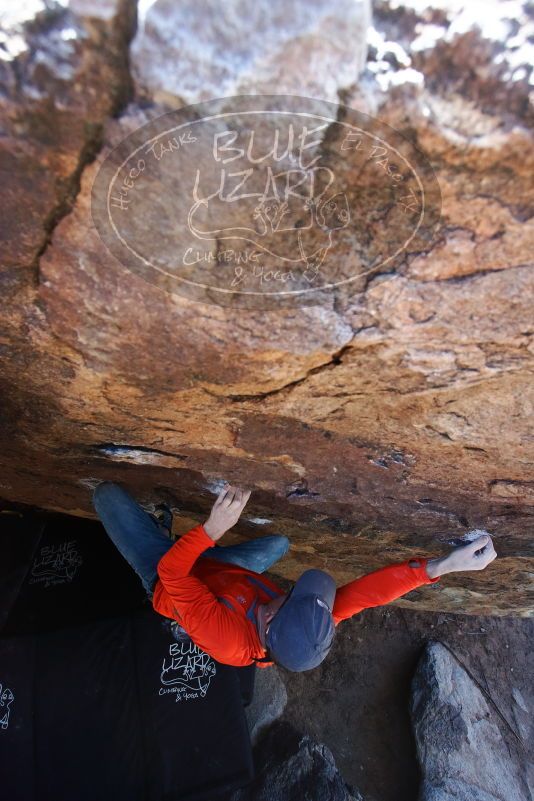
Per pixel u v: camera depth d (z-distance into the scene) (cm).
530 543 310
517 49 117
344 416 223
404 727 499
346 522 313
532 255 148
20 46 119
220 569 241
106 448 264
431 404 209
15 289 170
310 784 449
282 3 114
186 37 118
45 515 412
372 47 119
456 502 278
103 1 114
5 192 144
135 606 401
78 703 379
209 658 405
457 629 541
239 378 199
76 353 194
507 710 517
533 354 177
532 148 127
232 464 268
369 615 542
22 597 396
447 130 127
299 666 197
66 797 363
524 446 226
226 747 394
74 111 128
